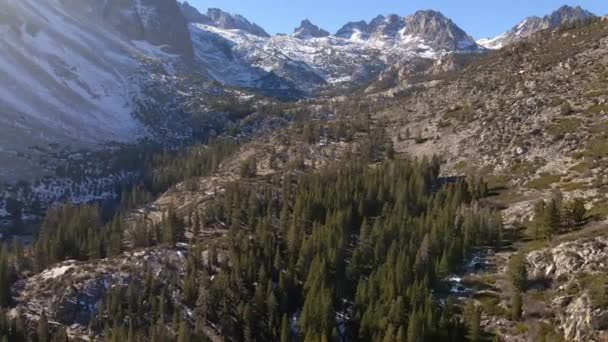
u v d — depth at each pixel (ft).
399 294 338.95
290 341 345.10
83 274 411.34
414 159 548.31
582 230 357.00
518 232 390.83
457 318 317.42
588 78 575.79
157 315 376.68
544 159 479.82
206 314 378.32
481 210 408.87
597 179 418.72
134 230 492.13
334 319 344.49
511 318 312.50
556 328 296.10
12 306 398.42
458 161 542.16
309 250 395.75
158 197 655.76
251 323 363.76
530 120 545.44
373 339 320.70
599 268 309.83
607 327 273.54
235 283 390.01
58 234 484.33
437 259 363.76
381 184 479.00
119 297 385.91
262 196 511.40
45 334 356.79
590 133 482.69
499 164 502.38
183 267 421.59
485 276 352.49
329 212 446.19
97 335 374.02
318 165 605.73
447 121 646.33
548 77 621.72
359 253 391.45
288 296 378.73
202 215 493.36
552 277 327.47
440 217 399.03
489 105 625.41
